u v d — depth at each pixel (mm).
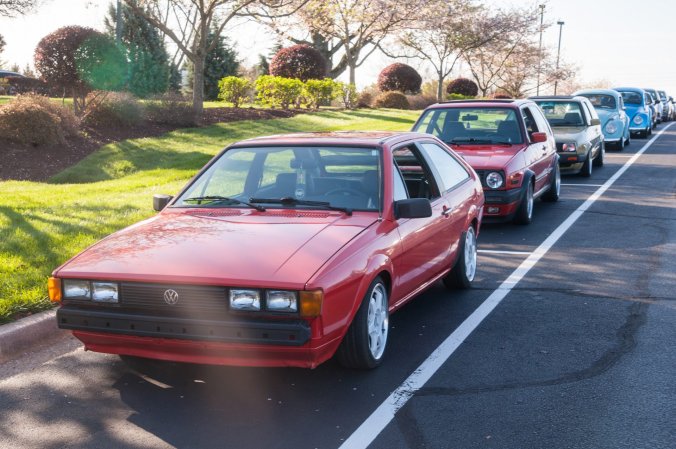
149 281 4457
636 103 27781
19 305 6070
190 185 5996
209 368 5188
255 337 4289
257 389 4812
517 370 5117
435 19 35062
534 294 7125
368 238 5020
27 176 15211
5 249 7820
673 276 7766
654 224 10750
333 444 4020
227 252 4648
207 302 4379
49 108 17969
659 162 19203
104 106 20188
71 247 8047
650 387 4793
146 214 10039
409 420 4316
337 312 4508
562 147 15516
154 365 5266
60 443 4070
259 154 6012
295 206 5484
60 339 5922
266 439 4086
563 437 4090
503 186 10094
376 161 5730
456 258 6984
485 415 4379
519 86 47281
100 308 4625
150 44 38375
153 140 19266
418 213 5402
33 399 4688
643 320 6254
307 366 4465
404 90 40969
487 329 6051
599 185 14922
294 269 4422
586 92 23266
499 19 39656
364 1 33438
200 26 22484
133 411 4488
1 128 16812
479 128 11180
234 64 41750
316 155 5848
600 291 7203
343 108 31828
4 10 19797
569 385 4836
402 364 5246
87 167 15969
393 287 5379
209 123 22609
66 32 19938
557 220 11180
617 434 4125
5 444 4055
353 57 36156
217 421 4328
